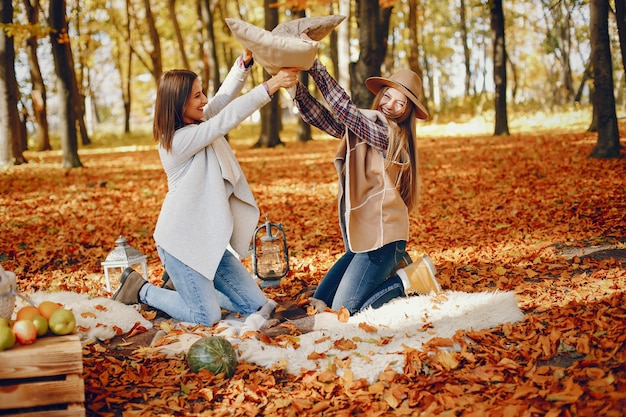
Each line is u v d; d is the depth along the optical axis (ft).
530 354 11.91
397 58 142.72
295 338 13.04
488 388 10.75
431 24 129.59
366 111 14.47
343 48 54.80
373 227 14.34
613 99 40.32
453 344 12.35
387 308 14.39
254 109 13.67
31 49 78.54
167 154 13.82
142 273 16.29
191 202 13.80
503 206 29.43
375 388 10.97
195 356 11.83
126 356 12.75
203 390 11.04
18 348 9.70
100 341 13.50
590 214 25.12
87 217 31.89
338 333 13.30
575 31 95.35
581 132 63.77
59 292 15.58
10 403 9.42
